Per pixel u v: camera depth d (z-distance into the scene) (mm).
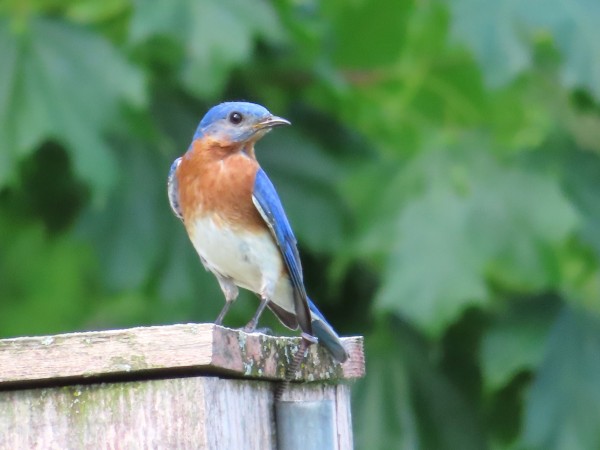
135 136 12805
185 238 13305
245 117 10406
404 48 14688
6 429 8227
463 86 14703
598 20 12938
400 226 12828
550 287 12758
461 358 12930
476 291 12336
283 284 10383
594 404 12438
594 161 13336
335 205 13289
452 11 13000
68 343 8109
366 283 13258
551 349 12562
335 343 9312
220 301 13227
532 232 12758
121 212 13227
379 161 13508
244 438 8422
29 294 15234
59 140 12383
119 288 13172
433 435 12742
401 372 12820
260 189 10234
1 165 12305
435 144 13484
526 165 13148
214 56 12602
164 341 8023
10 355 8148
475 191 12953
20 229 13828
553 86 14094
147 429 8078
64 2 13258
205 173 10305
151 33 12586
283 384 8820
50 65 12625
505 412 12914
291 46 13477
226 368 8133
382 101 14836
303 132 13703
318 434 8719
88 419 8156
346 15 14469
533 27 12938
